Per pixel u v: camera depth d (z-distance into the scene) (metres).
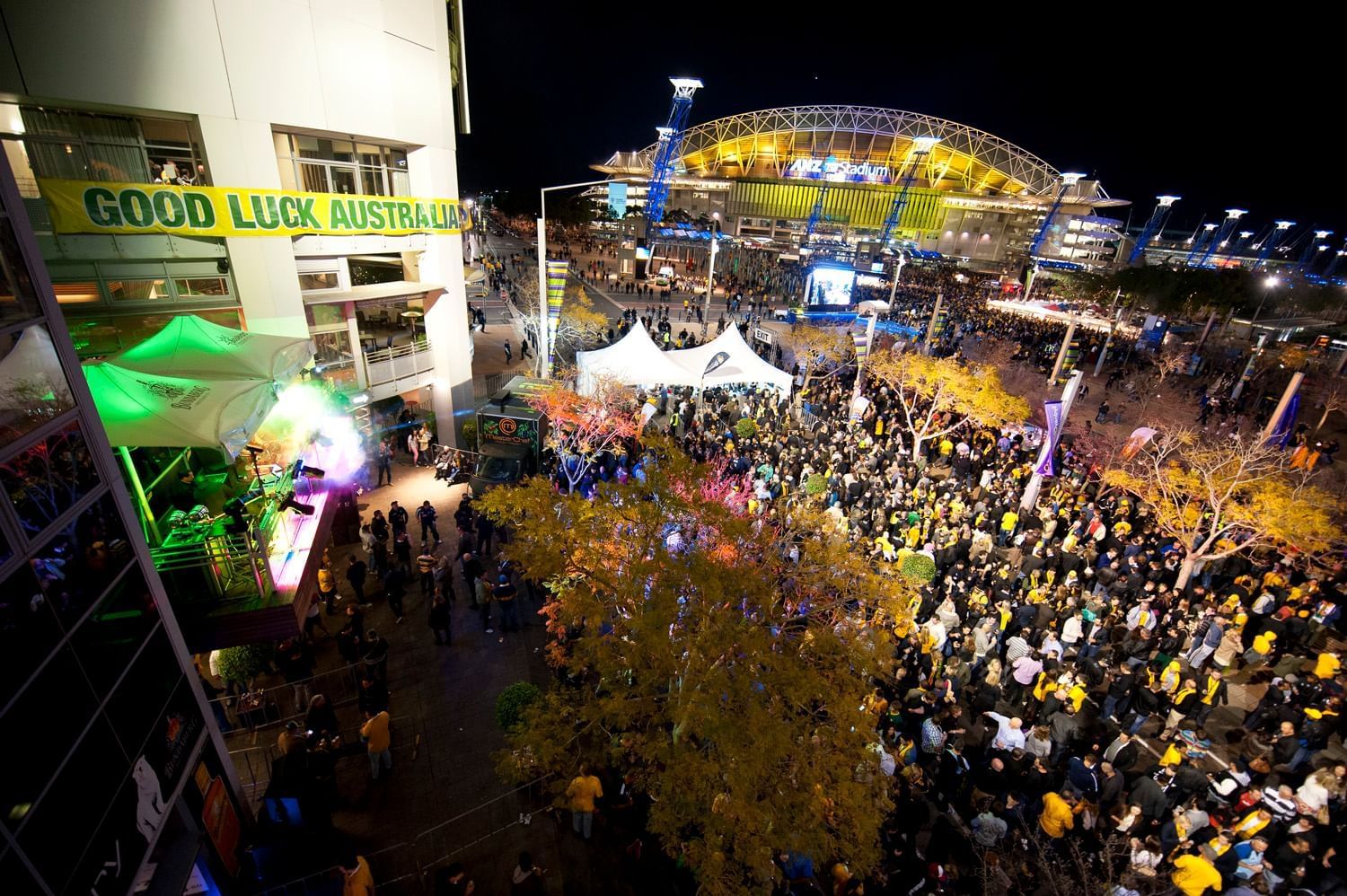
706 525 9.19
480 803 9.59
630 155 145.00
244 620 9.42
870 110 126.50
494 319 44.50
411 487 19.38
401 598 13.30
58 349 5.91
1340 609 15.21
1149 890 8.10
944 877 7.92
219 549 9.37
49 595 5.51
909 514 16.55
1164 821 9.24
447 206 19.33
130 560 6.70
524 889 7.50
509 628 13.21
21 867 4.86
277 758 9.37
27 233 5.61
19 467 5.30
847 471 19.42
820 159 133.62
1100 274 69.69
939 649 12.26
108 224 12.40
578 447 18.69
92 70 11.73
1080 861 7.70
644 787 8.18
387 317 19.47
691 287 64.69
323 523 12.38
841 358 31.45
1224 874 8.29
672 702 7.83
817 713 8.31
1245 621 13.83
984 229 134.88
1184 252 160.25
